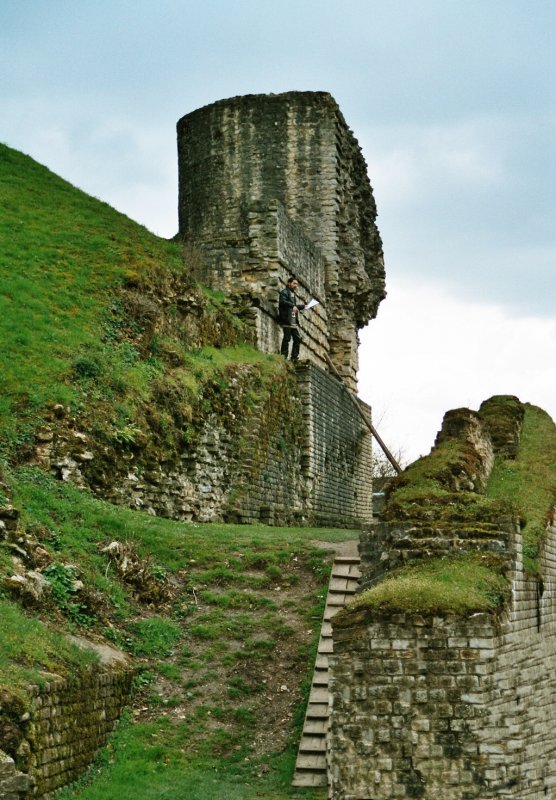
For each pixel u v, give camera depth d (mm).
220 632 15664
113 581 15977
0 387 20484
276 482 28953
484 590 12578
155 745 12883
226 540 18906
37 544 15297
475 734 11359
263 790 12047
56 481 18984
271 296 35000
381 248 45375
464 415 19781
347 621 11781
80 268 26172
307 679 14492
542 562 15961
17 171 33469
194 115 41250
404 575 13219
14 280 24531
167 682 14320
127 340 24172
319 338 39156
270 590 17219
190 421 23812
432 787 11305
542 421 26250
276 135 40344
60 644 12445
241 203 40219
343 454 36469
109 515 18453
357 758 11422
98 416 20812
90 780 11672
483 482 18859
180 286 27562
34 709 10484
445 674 11516
